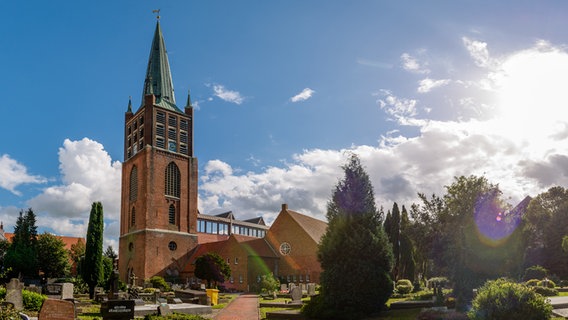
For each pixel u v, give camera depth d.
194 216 103.81
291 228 89.69
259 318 34.88
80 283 62.88
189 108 110.25
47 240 91.75
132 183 102.75
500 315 22.48
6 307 22.78
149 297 45.88
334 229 33.47
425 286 65.62
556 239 72.31
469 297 28.66
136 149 104.62
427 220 43.31
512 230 29.41
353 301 30.84
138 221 97.25
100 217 58.53
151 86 106.19
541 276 53.34
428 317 27.42
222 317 35.81
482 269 28.95
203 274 76.88
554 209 81.75
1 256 94.56
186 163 105.12
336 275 31.66
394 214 75.81
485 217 29.64
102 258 57.53
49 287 49.00
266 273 86.12
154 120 102.19
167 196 99.75
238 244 86.56
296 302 43.84
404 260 73.44
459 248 30.05
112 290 39.78
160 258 95.25
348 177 34.34
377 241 32.56
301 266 86.38
